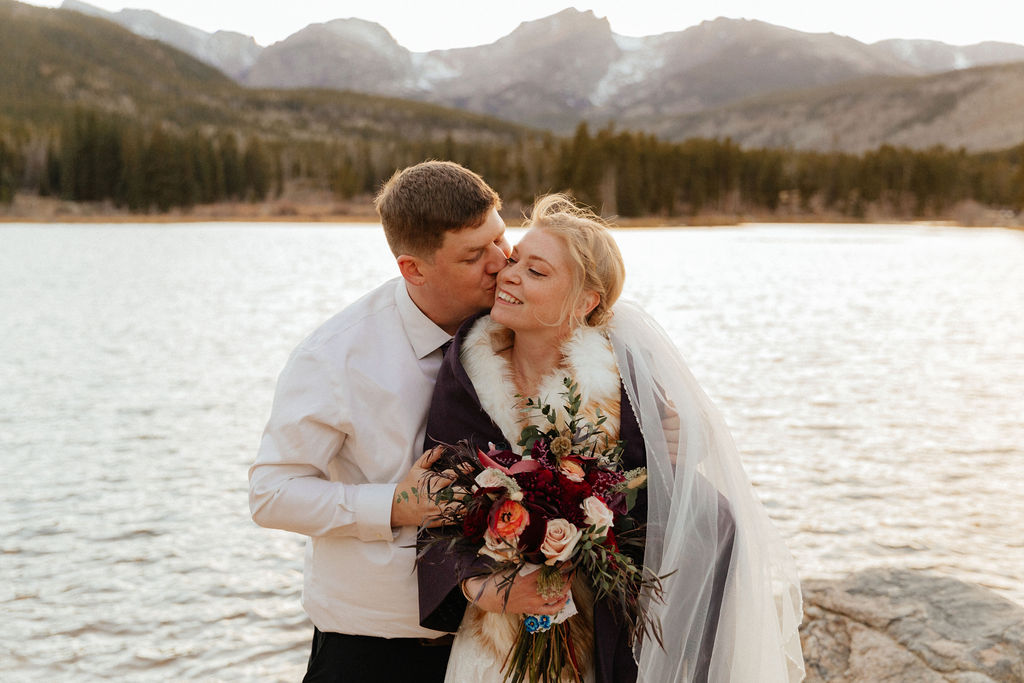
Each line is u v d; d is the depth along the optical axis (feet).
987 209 359.87
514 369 7.11
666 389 7.07
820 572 16.56
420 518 7.03
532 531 6.20
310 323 52.95
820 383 35.22
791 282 86.63
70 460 24.16
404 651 7.66
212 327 51.26
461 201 7.14
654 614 6.64
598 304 7.06
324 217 297.74
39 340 46.14
